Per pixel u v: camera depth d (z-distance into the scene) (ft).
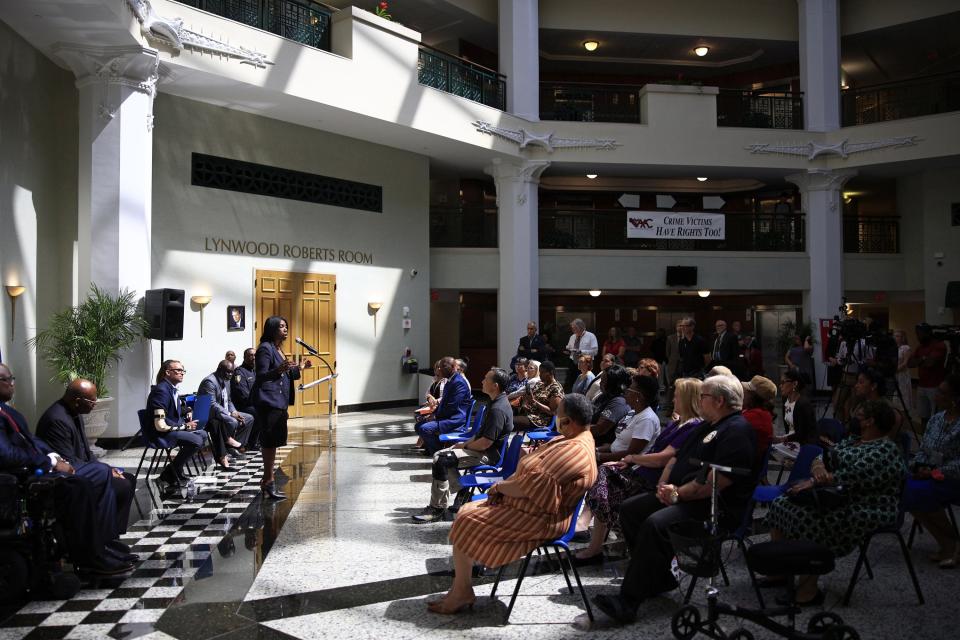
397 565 16.14
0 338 26.76
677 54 64.85
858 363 33.30
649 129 54.44
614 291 57.82
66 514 14.85
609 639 12.23
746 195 67.46
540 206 66.49
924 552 17.21
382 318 47.96
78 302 30.58
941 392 16.94
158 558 16.63
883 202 63.98
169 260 36.58
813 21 56.59
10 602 13.85
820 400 51.03
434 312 65.05
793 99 57.36
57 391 30.78
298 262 42.83
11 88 27.61
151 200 35.06
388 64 42.01
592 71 67.46
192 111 37.65
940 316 57.00
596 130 53.57
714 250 57.16
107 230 30.14
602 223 56.54
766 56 64.39
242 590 14.56
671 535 12.01
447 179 60.85
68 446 16.44
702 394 13.89
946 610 13.44
